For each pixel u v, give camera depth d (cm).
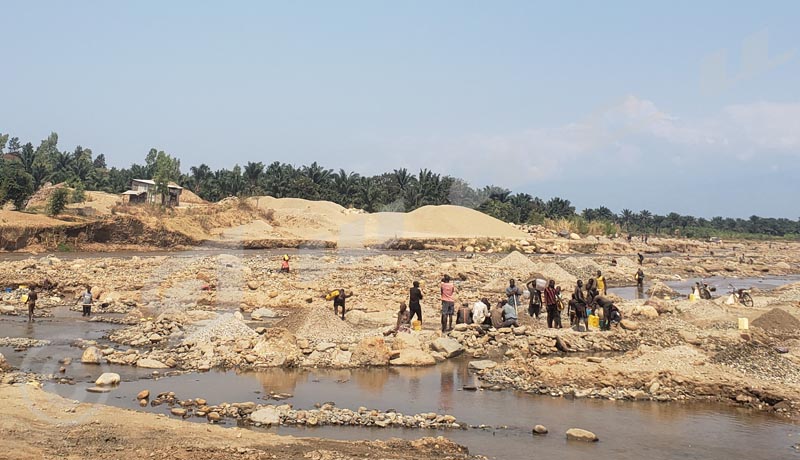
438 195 9612
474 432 1134
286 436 1041
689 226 18450
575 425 1193
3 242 5675
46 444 902
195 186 12688
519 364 1636
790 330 2322
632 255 8519
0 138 14075
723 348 1909
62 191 6819
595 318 2278
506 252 7756
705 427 1202
